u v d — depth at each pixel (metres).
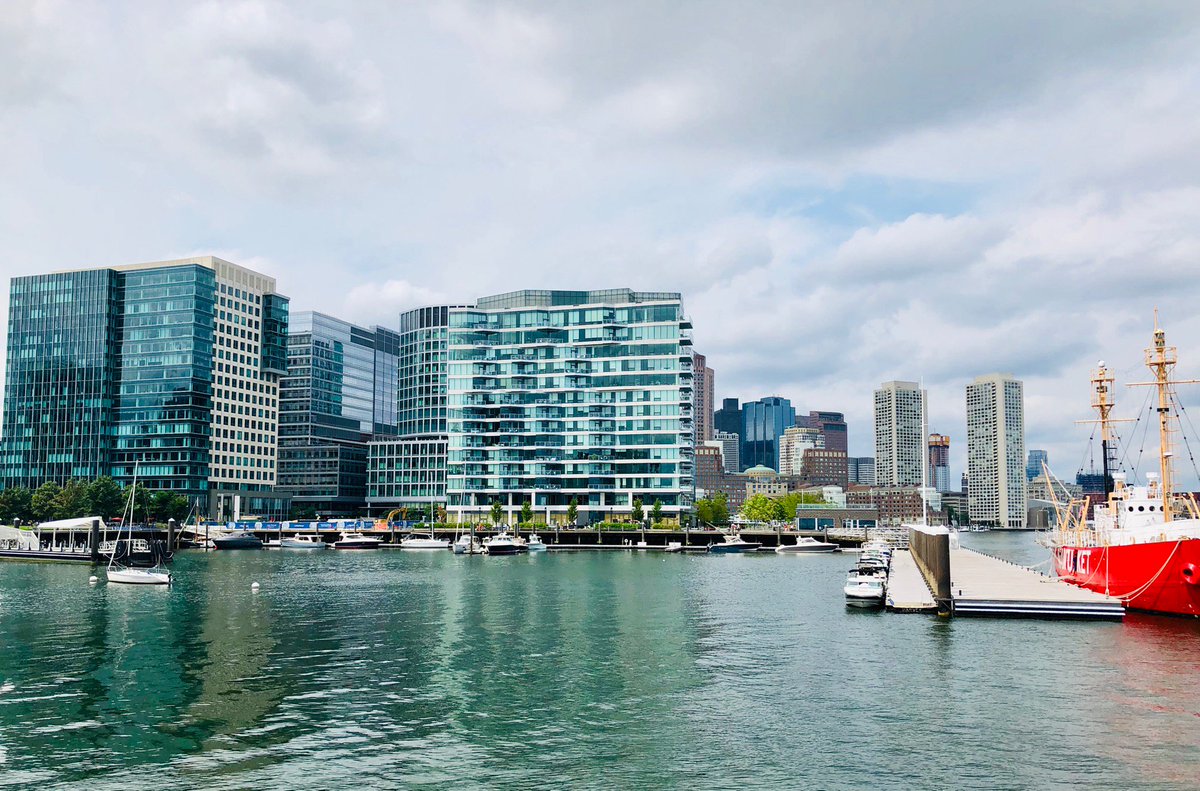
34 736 43.88
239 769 39.19
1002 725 45.50
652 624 80.56
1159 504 89.06
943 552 84.12
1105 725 45.34
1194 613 77.06
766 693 52.47
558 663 61.50
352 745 42.47
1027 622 78.00
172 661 62.19
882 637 71.38
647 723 46.19
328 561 181.38
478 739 43.41
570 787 37.16
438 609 92.44
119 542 175.75
